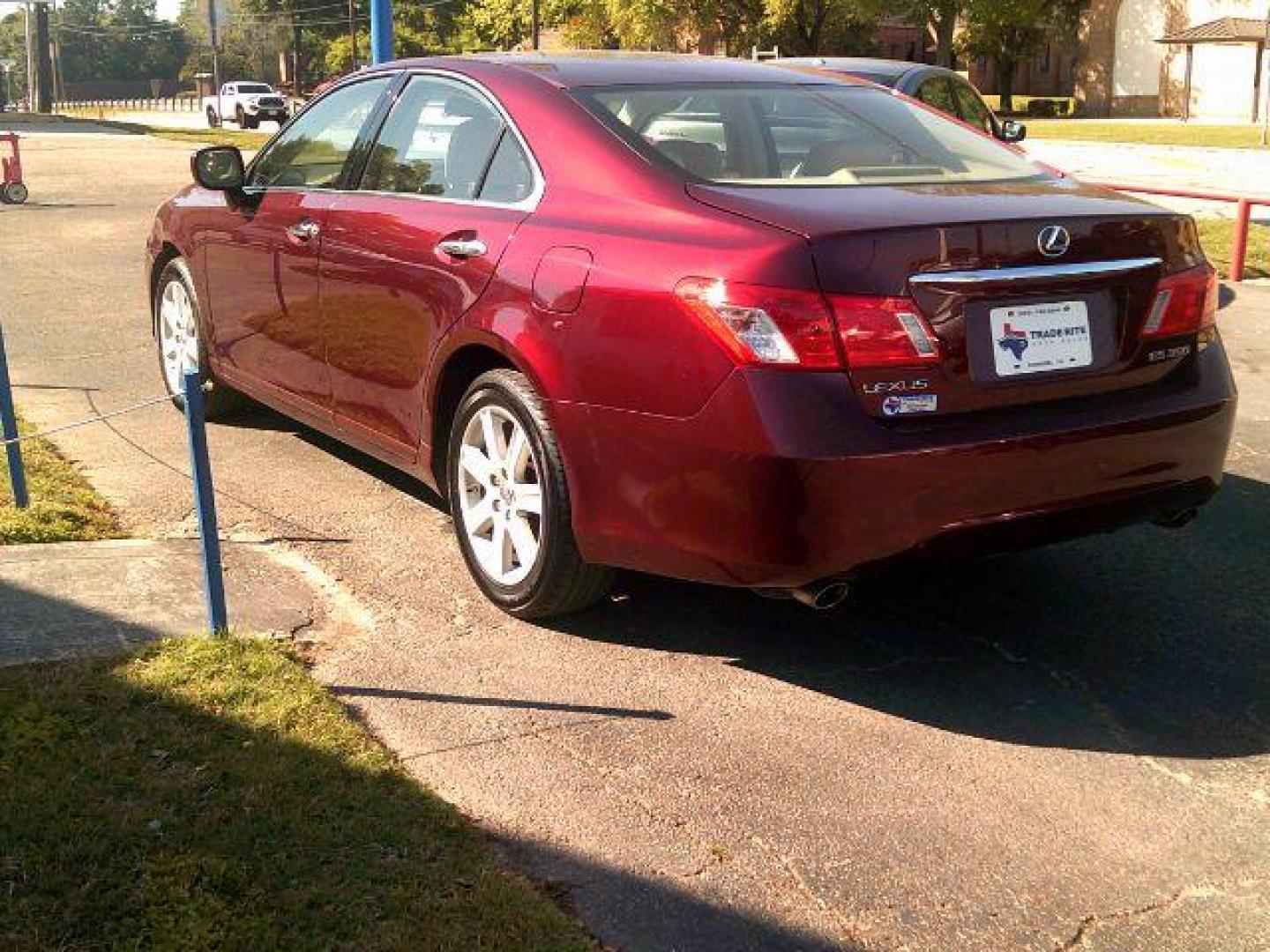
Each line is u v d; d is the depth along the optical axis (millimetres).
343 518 5293
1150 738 3717
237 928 2662
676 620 4418
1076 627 4445
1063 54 71812
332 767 3291
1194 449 4027
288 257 5434
